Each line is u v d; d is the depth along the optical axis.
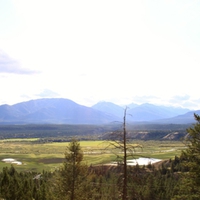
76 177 30.23
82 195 30.06
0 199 44.00
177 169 81.31
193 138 29.67
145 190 48.22
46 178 71.25
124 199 19.50
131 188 19.73
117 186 20.48
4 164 129.50
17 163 133.38
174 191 51.59
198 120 29.94
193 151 29.19
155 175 68.00
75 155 30.72
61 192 30.06
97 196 31.05
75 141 31.61
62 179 30.33
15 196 46.47
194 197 27.91
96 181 45.59
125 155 19.75
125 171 19.80
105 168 58.69
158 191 53.78
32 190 51.44
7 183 48.47
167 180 64.75
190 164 28.72
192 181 28.23
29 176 85.12
